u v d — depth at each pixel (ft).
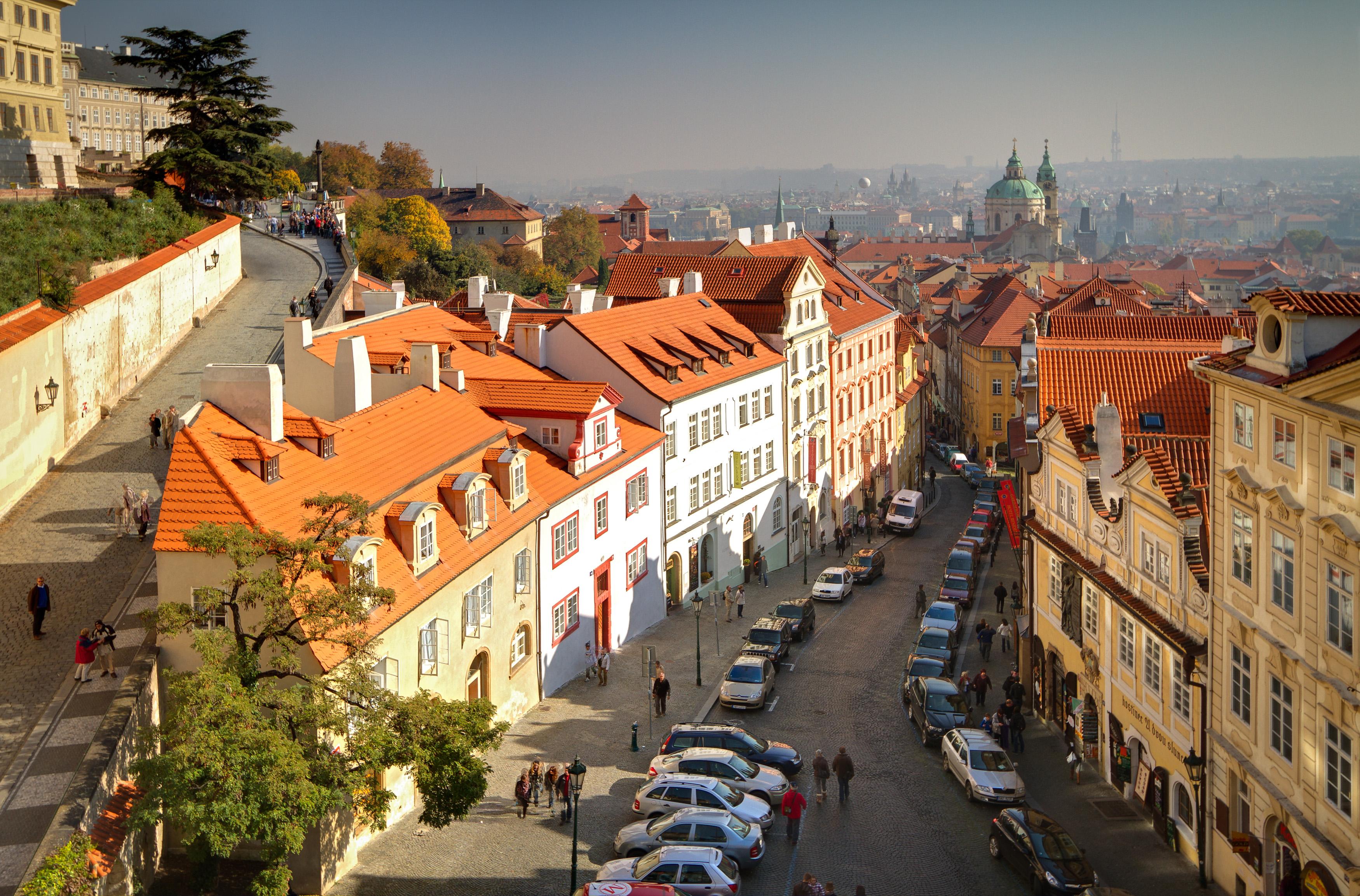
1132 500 143.54
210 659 101.35
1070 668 165.48
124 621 128.57
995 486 342.03
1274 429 109.81
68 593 134.72
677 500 226.99
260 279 286.66
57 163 277.64
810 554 289.94
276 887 101.81
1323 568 101.24
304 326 173.99
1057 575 170.19
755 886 123.95
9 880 91.04
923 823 139.95
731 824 127.65
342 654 121.39
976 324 481.46
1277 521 109.29
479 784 115.44
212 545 105.40
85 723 110.01
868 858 131.13
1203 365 121.39
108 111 510.58
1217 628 122.11
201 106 327.88
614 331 229.45
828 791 148.56
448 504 152.66
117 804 104.32
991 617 226.58
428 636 140.46
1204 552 127.54
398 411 161.07
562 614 182.19
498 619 161.07
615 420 201.36
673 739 152.25
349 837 125.39
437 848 130.41
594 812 139.95
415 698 115.34
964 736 152.76
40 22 273.54
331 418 174.09
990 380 453.17
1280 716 110.11
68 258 219.00
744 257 306.35
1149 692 139.74
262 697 103.60
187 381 207.82
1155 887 124.36
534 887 122.42
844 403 314.96
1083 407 172.86
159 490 163.12
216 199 329.72
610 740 161.48
